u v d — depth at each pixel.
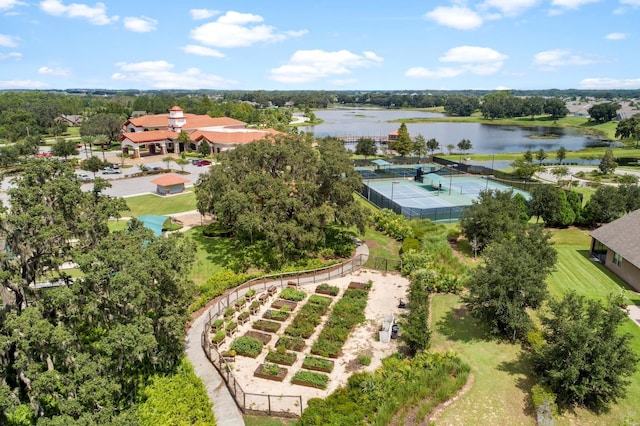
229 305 33.19
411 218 54.78
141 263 23.05
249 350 27.23
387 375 24.14
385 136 161.88
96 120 129.75
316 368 25.58
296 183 42.22
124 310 23.53
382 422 20.52
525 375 25.17
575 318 22.97
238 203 39.22
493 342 28.42
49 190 23.66
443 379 24.05
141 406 22.55
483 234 43.34
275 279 38.28
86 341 27.19
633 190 55.16
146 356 25.22
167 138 115.00
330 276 38.81
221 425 21.55
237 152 46.31
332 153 45.53
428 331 27.48
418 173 79.56
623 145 143.25
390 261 42.16
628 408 22.62
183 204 64.06
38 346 19.73
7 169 93.38
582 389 21.45
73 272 39.44
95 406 19.80
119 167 95.88
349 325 29.84
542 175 91.81
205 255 43.09
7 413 19.73
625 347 21.92
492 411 22.47
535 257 31.97
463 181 80.06
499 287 27.17
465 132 195.38
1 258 21.33
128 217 57.19
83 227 24.42
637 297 35.12
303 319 30.52
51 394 20.98
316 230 40.12
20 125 145.88
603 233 41.88
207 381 24.91
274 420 21.86
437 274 36.84
